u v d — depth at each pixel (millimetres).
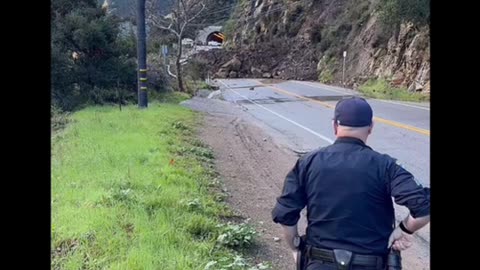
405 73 32875
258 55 65188
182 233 5121
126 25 30375
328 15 56406
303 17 62906
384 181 2646
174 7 42969
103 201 6039
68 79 22641
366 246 2602
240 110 22656
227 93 36344
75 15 23484
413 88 31031
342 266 2586
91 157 8938
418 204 2498
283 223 2814
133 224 5277
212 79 60312
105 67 23688
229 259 4668
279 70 62062
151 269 4176
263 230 5914
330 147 2799
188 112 19406
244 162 10320
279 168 9922
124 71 23984
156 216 5539
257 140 13625
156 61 34594
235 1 80562
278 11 67375
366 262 2582
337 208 2643
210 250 4812
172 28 41344
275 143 13148
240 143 12828
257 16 71125
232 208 6699
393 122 15961
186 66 48250
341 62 47625
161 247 4676
